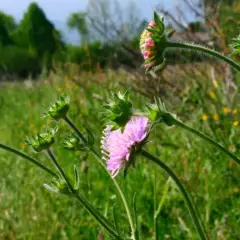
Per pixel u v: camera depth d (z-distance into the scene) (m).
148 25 0.15
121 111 0.14
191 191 0.27
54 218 0.27
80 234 0.27
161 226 0.26
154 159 0.15
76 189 0.17
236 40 0.14
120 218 0.27
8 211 0.28
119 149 0.15
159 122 0.14
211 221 0.26
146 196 0.28
